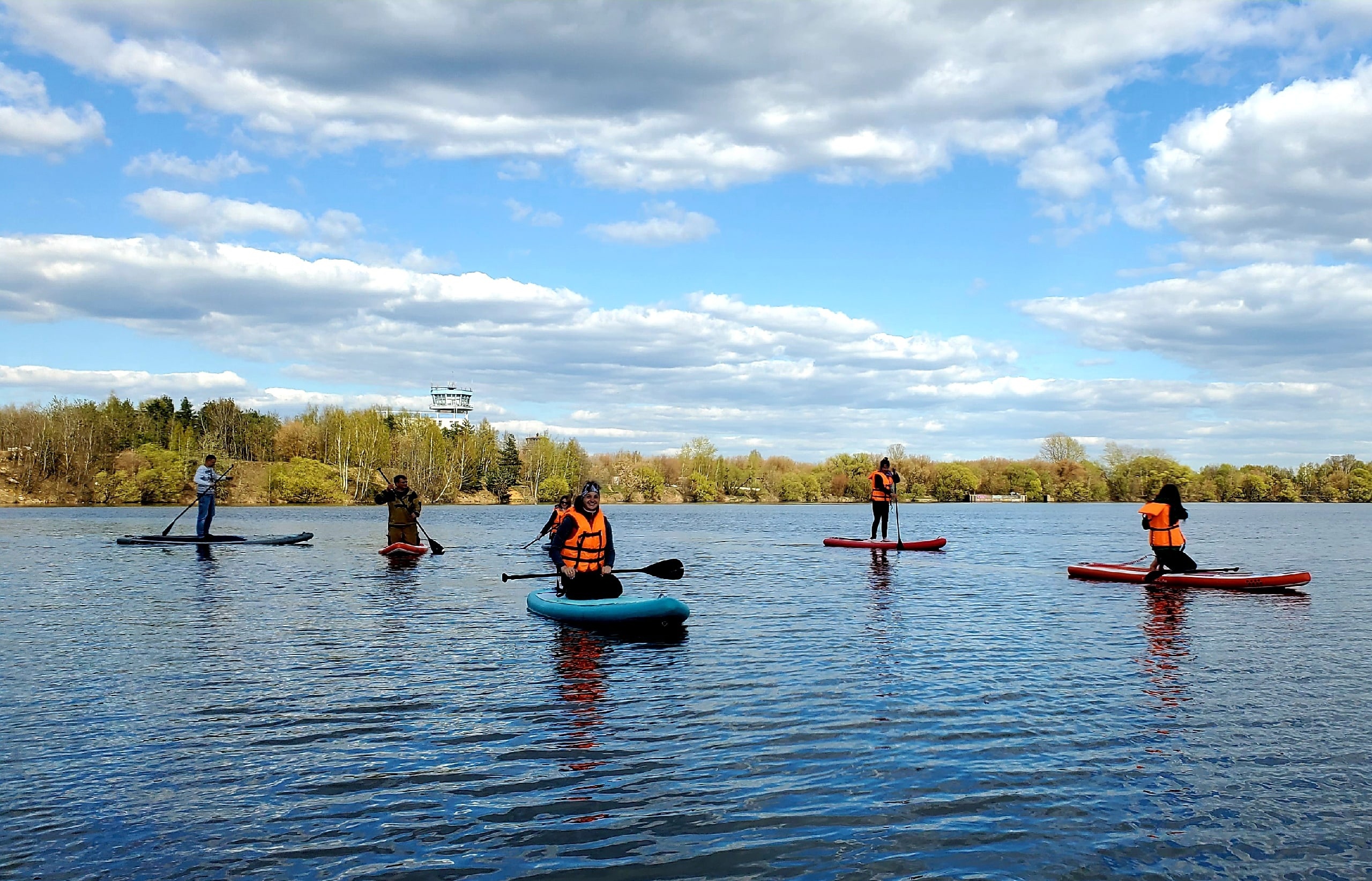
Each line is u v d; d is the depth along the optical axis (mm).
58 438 98438
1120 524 53562
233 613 13844
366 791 6039
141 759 6688
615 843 5211
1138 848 5156
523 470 119938
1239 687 8898
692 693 8633
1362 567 23562
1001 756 6727
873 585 17938
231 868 4910
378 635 11852
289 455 116875
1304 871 4879
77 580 18484
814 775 6309
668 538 36188
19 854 5066
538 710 8016
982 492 133250
